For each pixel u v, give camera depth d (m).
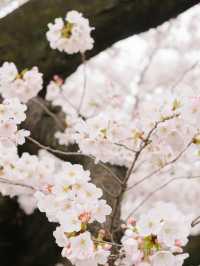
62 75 2.75
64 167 1.50
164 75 5.18
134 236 1.29
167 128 1.69
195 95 1.70
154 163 1.91
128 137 1.78
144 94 4.18
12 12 2.71
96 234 1.83
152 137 1.74
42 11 2.67
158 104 1.71
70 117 2.45
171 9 2.62
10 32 2.65
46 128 2.54
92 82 4.72
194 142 1.74
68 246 1.36
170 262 1.29
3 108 1.75
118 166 2.25
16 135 1.81
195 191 3.64
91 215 1.40
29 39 2.64
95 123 1.75
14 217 2.88
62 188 1.47
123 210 3.55
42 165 1.90
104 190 2.04
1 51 2.62
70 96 4.29
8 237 2.89
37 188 1.86
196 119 1.67
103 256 1.39
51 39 2.10
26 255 2.92
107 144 1.75
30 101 2.61
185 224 1.29
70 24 2.08
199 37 5.18
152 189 3.46
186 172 3.37
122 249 1.50
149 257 1.29
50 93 2.56
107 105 3.00
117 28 2.65
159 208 1.28
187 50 5.30
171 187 3.59
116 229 1.87
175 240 1.30
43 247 2.90
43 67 2.66
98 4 2.61
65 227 1.35
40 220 2.89
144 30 2.72
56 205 1.49
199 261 2.87
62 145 2.44
